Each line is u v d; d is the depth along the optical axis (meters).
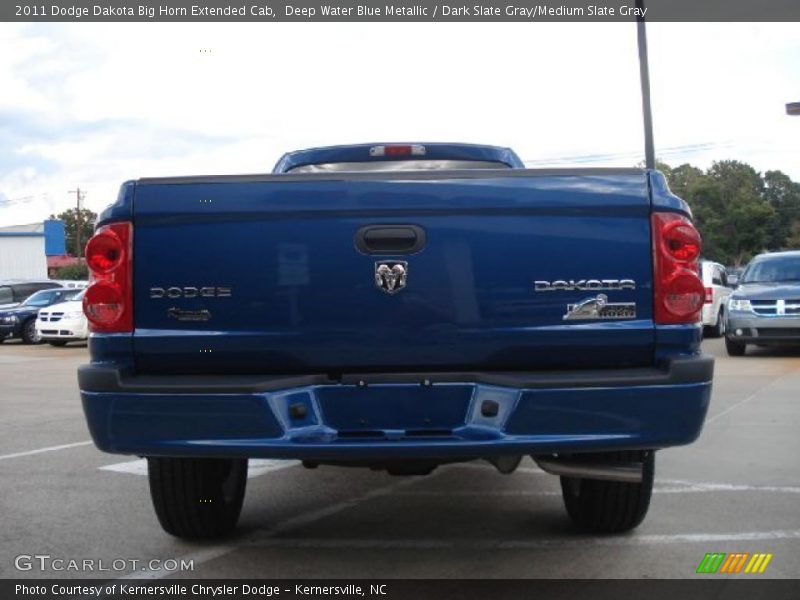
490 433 3.76
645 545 4.75
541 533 5.03
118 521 5.38
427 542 4.89
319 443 3.74
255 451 3.75
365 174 3.82
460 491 6.15
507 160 6.21
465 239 3.81
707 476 6.40
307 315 3.83
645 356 3.86
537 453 3.79
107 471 6.87
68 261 71.81
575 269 3.81
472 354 3.83
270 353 3.85
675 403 3.77
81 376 3.87
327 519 5.43
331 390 3.82
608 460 4.18
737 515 5.34
